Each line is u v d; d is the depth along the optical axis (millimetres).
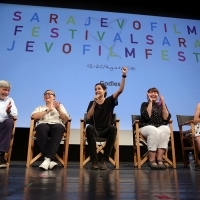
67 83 3385
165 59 3656
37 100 3271
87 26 3721
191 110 3461
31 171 1955
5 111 2422
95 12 3812
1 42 3443
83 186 1117
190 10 4008
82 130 2488
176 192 966
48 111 2496
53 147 2248
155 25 3857
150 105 2629
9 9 3648
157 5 3959
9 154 2408
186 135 2795
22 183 1201
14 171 1934
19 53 3426
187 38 3848
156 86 3508
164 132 2500
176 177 1569
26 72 3354
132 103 3396
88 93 3387
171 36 3822
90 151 2258
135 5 3924
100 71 3498
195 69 3674
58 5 3773
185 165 2797
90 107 2502
